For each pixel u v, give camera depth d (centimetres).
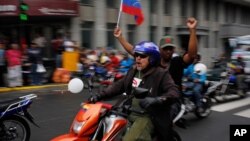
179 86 536
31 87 1268
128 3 792
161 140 376
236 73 1133
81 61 1438
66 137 359
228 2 3222
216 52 3033
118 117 377
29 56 1309
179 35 2489
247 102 1071
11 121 560
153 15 2241
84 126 358
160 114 370
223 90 1059
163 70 373
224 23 3172
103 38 1867
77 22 1711
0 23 1427
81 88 385
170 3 2425
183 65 524
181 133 698
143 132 364
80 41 1736
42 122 771
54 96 1135
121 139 377
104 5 1870
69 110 908
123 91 398
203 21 2827
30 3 1398
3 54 1235
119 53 1595
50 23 1591
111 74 1236
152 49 365
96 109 369
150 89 368
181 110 588
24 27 1502
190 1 2647
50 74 1405
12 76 1244
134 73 385
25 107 563
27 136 576
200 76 823
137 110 373
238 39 1658
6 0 1323
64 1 1537
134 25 2092
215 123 785
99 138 372
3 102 558
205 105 836
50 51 1523
